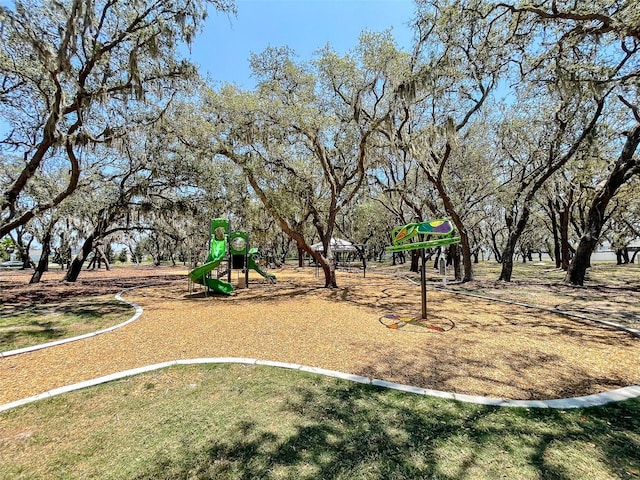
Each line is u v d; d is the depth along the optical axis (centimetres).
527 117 1302
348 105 1135
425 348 480
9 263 2892
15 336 547
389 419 279
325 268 1221
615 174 1091
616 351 463
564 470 216
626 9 574
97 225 1462
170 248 3097
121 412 293
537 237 3741
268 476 211
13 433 263
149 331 578
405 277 1686
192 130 1013
